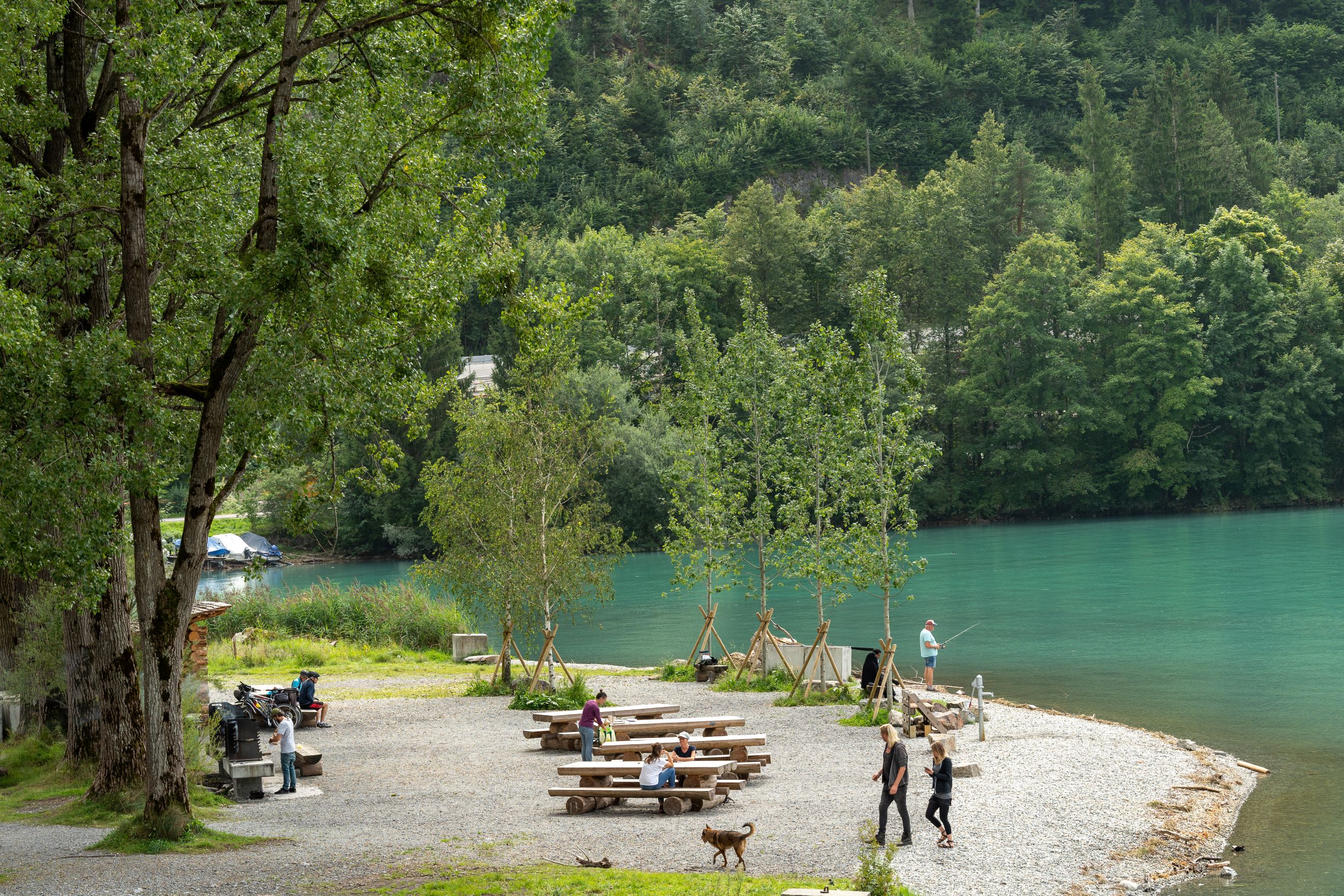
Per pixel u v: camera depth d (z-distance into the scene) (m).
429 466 36.06
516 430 35.31
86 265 19.31
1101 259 132.12
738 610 58.00
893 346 29.75
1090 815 19.19
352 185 17.97
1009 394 109.44
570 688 33.19
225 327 17.72
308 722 30.78
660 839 17.48
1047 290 109.69
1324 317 108.06
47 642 24.75
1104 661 37.22
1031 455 107.50
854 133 189.25
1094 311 109.62
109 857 16.17
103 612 20.28
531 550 34.62
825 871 15.62
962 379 113.69
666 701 32.66
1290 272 110.81
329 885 14.37
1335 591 51.72
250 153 22.25
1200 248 112.56
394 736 28.86
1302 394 107.19
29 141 20.06
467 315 127.62
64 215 18.19
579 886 14.02
